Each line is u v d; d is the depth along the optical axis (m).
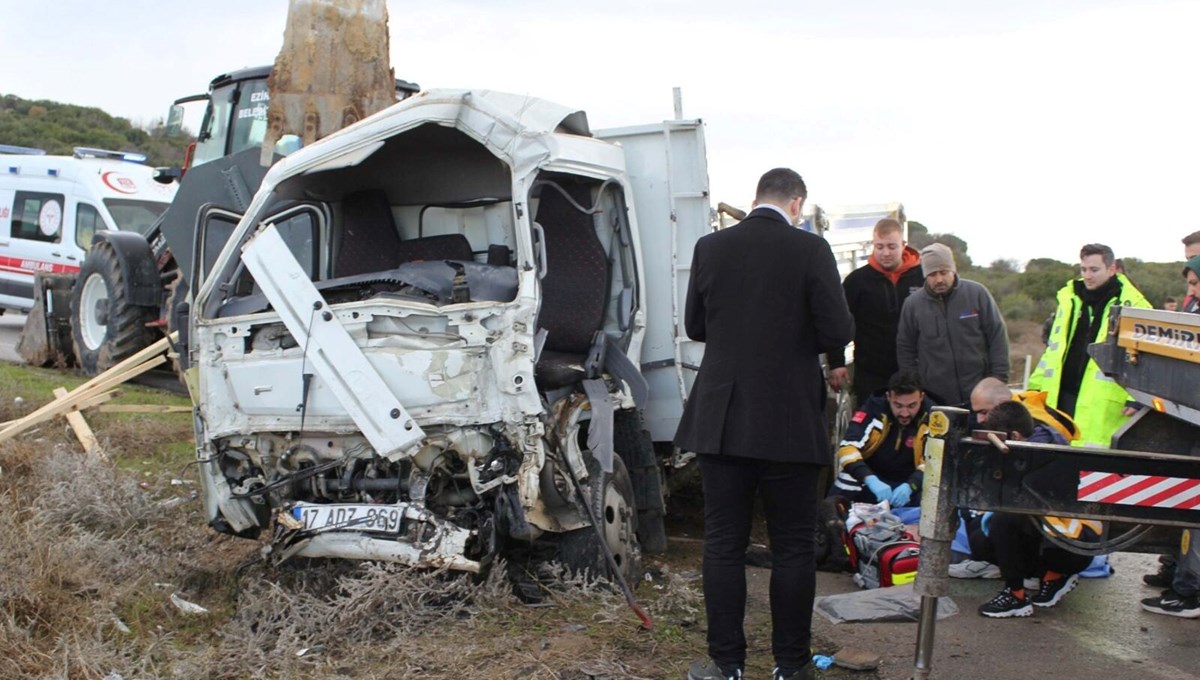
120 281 11.15
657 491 5.94
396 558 4.89
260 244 5.09
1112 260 6.46
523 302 4.89
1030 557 5.38
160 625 4.86
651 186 6.34
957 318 6.62
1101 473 3.66
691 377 6.36
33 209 14.48
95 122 41.06
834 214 10.53
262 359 5.15
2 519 5.48
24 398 9.40
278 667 4.43
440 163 6.20
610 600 5.15
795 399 4.22
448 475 5.09
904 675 4.54
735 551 4.30
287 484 5.17
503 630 4.79
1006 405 5.25
